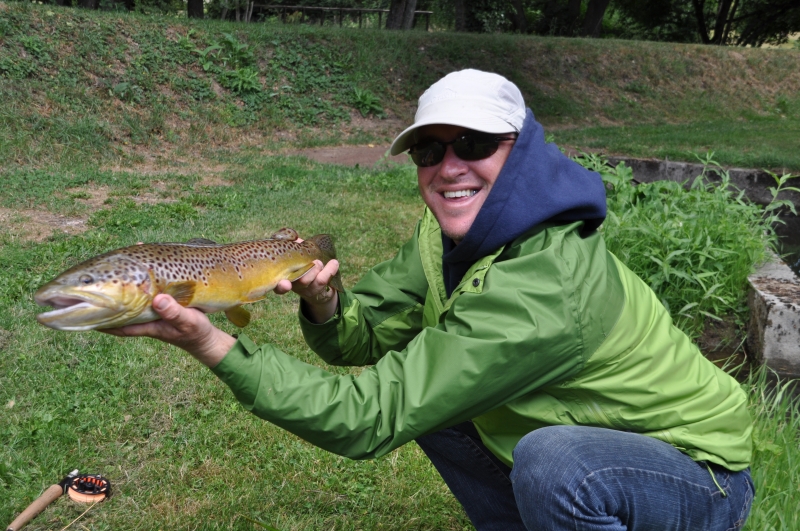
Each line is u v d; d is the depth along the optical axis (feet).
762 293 16.30
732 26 112.27
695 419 6.43
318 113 47.32
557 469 5.95
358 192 29.35
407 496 10.01
